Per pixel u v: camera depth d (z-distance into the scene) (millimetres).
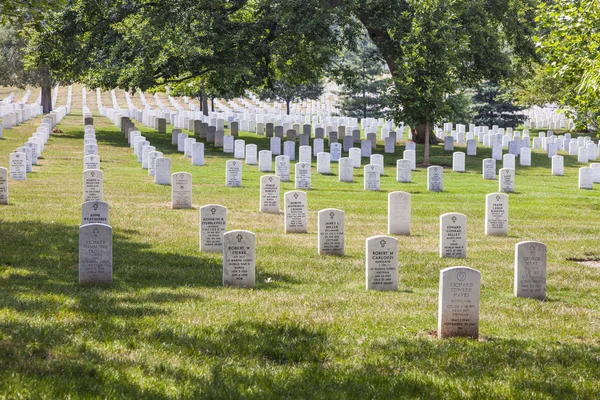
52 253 17125
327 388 9188
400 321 12969
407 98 42750
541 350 11445
